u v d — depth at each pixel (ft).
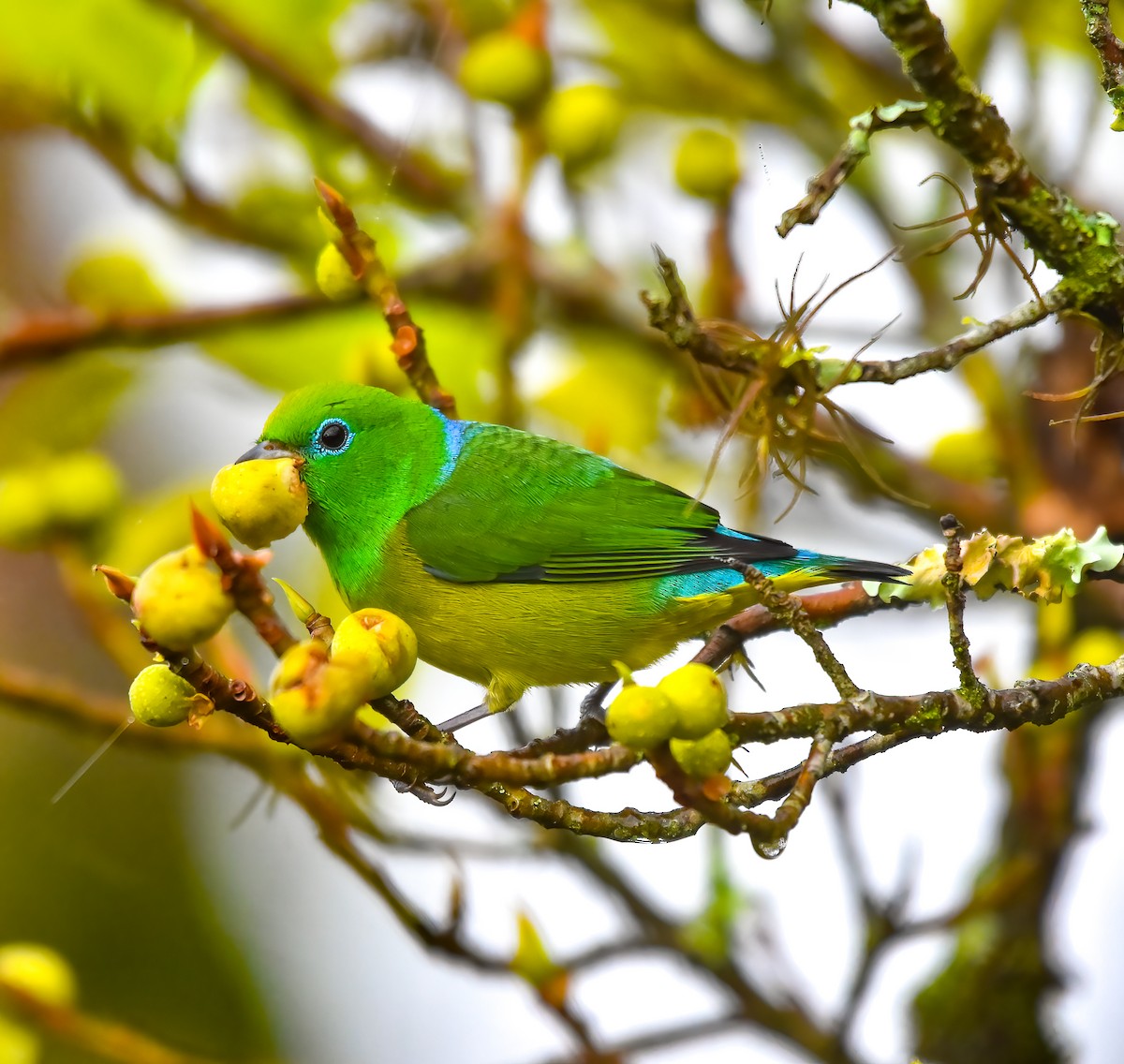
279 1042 43.78
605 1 36.70
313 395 31.76
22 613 46.44
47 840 44.98
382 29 37.55
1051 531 33.06
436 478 31.76
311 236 35.86
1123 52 20.72
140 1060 29.37
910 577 25.25
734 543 30.17
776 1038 30.78
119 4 33.14
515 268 34.32
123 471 46.60
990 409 34.01
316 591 38.24
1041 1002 35.40
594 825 19.31
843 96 36.83
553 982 29.55
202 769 46.60
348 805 28.84
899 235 35.68
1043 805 32.68
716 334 26.61
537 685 32.09
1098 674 21.04
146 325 32.73
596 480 31.63
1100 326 21.90
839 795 31.12
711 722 17.49
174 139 34.60
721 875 31.63
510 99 34.01
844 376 22.62
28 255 48.47
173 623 16.87
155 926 44.73
